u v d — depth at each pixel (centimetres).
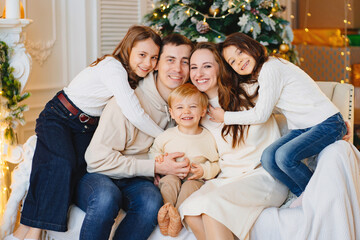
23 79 233
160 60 214
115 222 195
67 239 198
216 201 178
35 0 298
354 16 473
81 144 212
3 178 221
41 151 201
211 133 215
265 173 198
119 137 204
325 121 196
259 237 183
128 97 201
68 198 192
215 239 173
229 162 208
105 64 205
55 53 317
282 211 183
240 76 212
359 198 184
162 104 217
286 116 208
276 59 203
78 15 327
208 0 287
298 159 187
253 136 204
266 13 286
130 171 200
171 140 209
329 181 178
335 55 432
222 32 285
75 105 210
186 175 204
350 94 227
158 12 307
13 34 228
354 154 193
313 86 202
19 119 232
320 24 481
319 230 174
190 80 220
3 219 205
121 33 355
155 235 189
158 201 188
